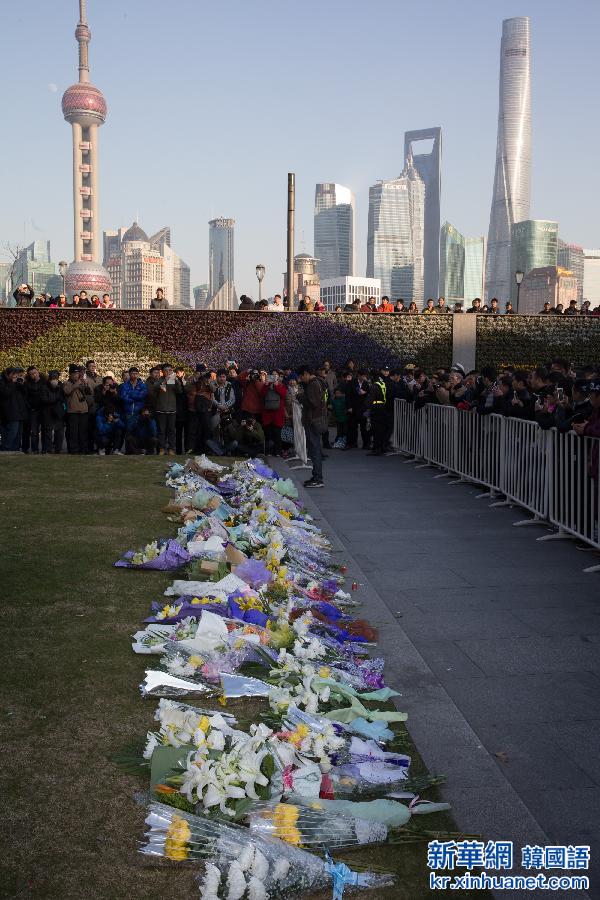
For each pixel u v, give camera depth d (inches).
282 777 154.8
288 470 649.6
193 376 757.3
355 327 1111.0
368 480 591.2
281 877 131.0
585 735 189.0
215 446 724.7
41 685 201.0
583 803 160.9
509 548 373.1
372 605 283.6
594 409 358.6
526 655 238.8
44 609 259.3
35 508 432.8
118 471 584.1
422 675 221.3
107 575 300.8
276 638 228.8
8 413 713.0
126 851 137.5
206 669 209.2
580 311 1187.9
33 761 164.6
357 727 181.9
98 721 182.7
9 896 125.0
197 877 132.4
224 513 395.2
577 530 375.2
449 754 176.4
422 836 145.6
